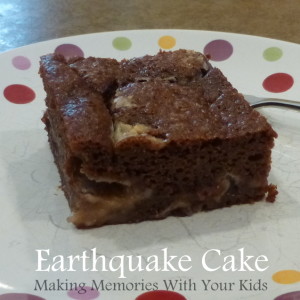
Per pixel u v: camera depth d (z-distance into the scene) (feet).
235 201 0.60
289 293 0.49
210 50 0.81
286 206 0.60
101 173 0.54
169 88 0.60
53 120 0.61
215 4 1.08
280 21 1.03
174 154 0.54
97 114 0.55
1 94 0.73
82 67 0.62
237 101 0.58
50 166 0.65
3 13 1.05
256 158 0.57
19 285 0.50
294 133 0.70
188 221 0.59
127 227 0.58
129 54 0.80
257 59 0.79
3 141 0.68
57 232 0.57
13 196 0.60
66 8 1.07
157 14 1.05
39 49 0.79
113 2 1.08
